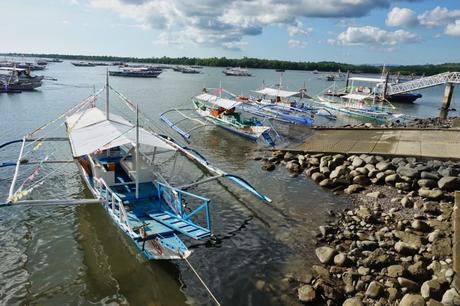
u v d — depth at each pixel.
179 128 41.50
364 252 15.55
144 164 20.14
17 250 15.88
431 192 21.14
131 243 16.09
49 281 14.05
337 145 32.22
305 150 30.97
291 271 14.75
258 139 36.81
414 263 14.57
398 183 23.06
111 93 75.31
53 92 74.50
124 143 18.00
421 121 50.28
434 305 11.73
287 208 20.61
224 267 15.03
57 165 26.03
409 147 29.70
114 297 13.31
